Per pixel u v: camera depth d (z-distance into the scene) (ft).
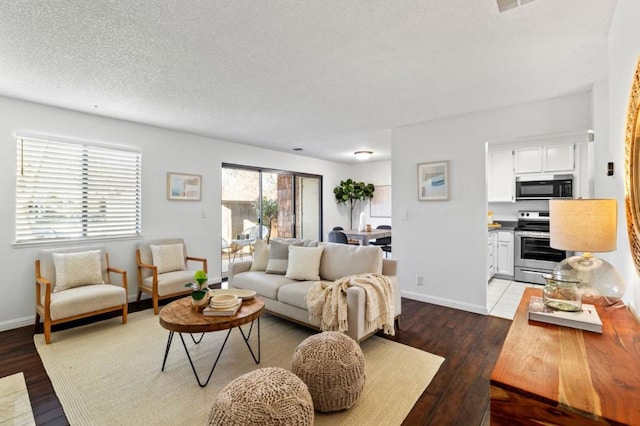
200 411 6.11
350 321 8.34
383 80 9.05
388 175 24.82
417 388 6.95
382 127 14.28
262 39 6.82
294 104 11.16
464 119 12.35
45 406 6.24
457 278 12.59
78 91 9.82
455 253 12.63
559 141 15.75
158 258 13.02
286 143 17.93
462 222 12.45
